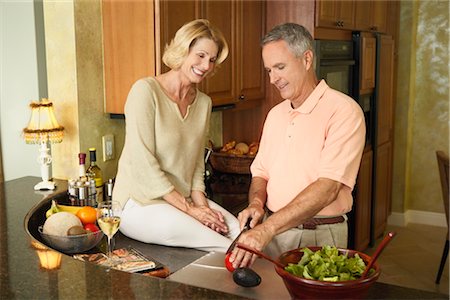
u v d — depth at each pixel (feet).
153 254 6.68
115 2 8.52
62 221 6.39
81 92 8.54
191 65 6.92
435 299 4.38
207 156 9.53
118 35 8.59
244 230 6.25
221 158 10.27
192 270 5.16
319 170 6.15
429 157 16.81
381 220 15.05
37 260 5.00
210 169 10.09
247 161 10.09
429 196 16.92
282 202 6.62
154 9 8.20
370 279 4.06
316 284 4.01
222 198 9.43
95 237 6.40
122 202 7.16
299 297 4.20
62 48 8.46
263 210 6.40
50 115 8.26
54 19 8.43
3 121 9.60
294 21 11.15
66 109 8.60
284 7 11.22
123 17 8.48
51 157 8.88
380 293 4.48
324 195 5.93
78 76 8.46
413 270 13.32
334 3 11.66
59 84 8.59
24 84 9.25
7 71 9.34
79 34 8.39
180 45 6.84
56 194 7.92
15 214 6.86
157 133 6.98
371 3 13.93
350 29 12.64
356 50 12.83
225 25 9.87
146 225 6.91
